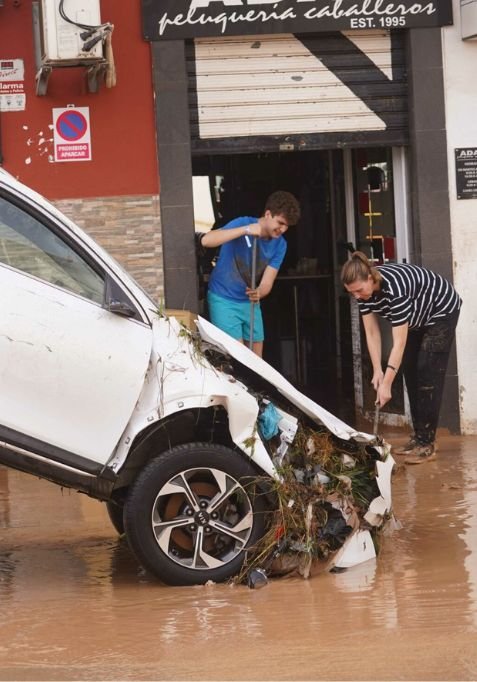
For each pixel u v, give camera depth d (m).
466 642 4.85
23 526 7.66
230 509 6.13
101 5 9.78
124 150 9.88
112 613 5.52
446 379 10.28
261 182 12.79
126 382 5.96
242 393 6.05
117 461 5.98
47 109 9.77
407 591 5.73
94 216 9.88
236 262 9.18
